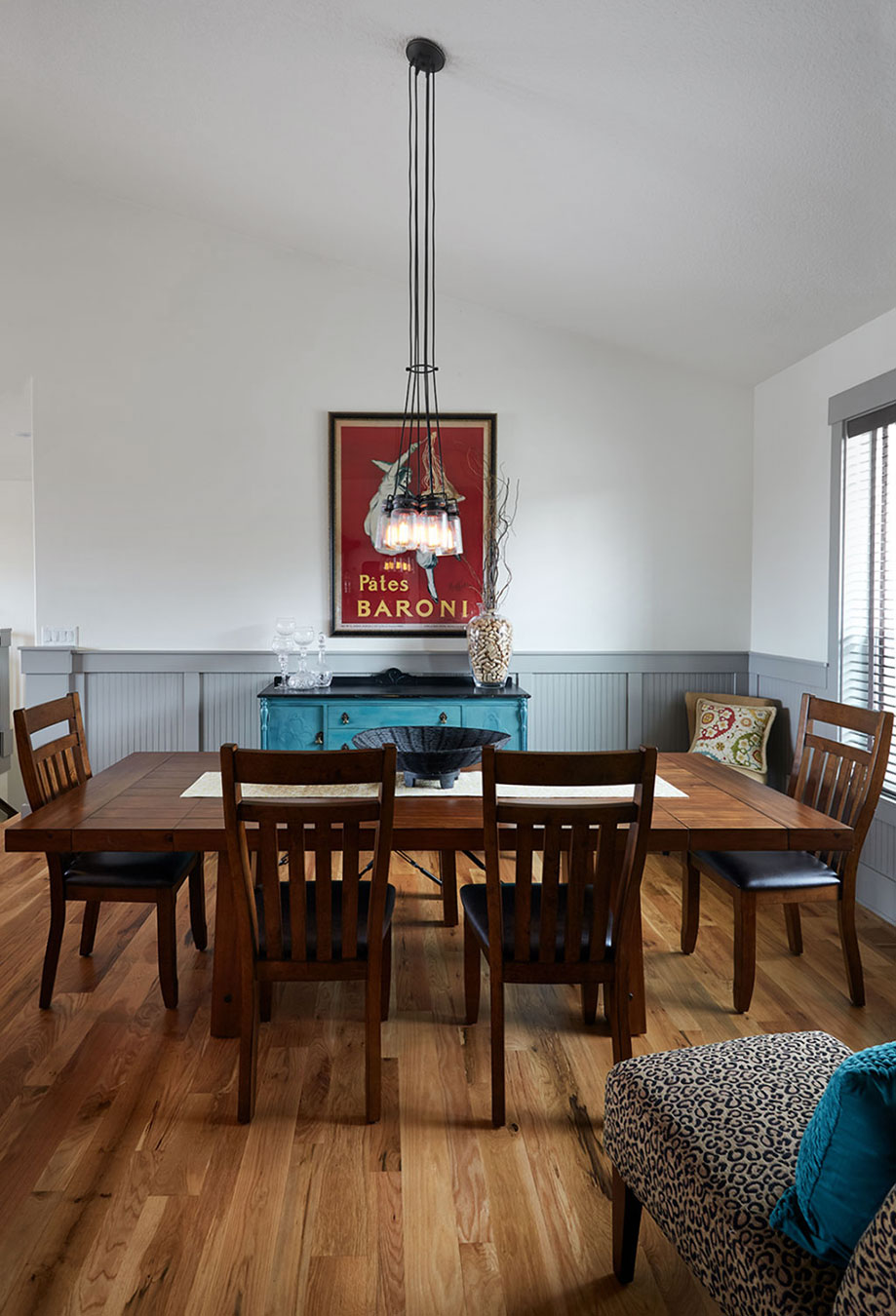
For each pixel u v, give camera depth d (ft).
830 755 9.15
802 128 8.07
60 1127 6.66
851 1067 3.33
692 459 15.29
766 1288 3.71
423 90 9.37
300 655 15.06
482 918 7.44
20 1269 5.21
